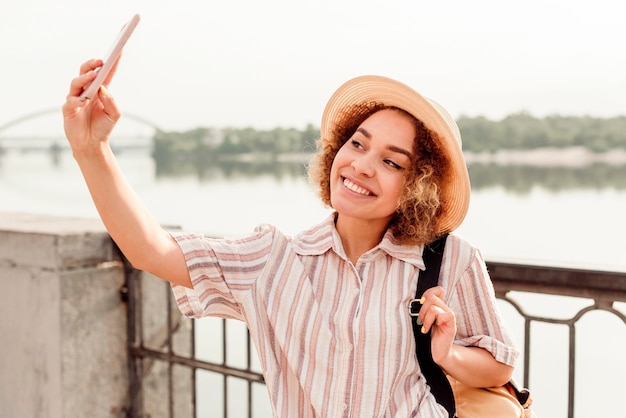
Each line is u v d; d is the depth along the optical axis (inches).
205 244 58.1
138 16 46.8
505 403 58.6
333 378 56.2
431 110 57.6
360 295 57.8
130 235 54.1
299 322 57.2
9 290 105.8
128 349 109.6
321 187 67.1
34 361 103.4
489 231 1364.4
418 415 55.7
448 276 60.3
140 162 2539.4
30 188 2687.0
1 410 108.6
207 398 166.4
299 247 60.5
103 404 106.2
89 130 50.9
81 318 102.4
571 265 70.6
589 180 2180.1
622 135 1849.2
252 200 2186.3
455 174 60.4
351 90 63.9
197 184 2743.6
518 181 2164.1
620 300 66.9
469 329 61.1
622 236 1450.5
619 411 214.8
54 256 98.8
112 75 50.2
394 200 58.5
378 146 58.2
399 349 56.3
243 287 58.6
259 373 94.8
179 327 117.4
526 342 74.3
